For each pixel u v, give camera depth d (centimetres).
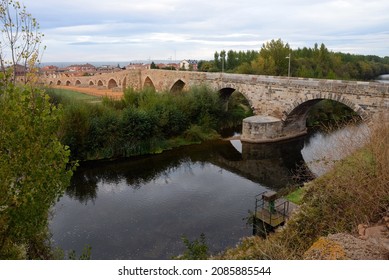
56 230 2112
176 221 2231
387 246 805
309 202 1384
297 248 1151
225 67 9969
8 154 775
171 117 4297
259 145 4331
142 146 3853
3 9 1084
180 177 3170
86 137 3481
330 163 1600
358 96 3441
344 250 797
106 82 8962
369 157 1223
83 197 2683
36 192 798
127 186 2923
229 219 2231
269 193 1933
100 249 1906
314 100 3994
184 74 6012
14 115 756
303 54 10312
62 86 9625
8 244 894
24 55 1139
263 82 4553
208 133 4653
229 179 3125
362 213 1070
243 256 1295
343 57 12200
